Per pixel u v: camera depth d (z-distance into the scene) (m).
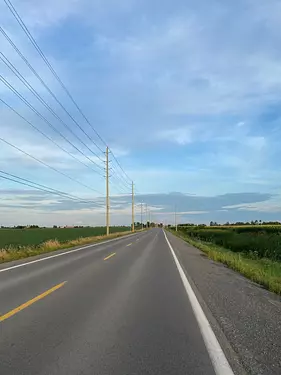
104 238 52.69
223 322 7.60
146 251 28.09
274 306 9.28
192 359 5.40
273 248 31.02
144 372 4.91
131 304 9.22
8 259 20.69
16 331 6.77
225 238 48.59
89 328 7.00
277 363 5.27
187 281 13.29
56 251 27.69
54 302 9.36
